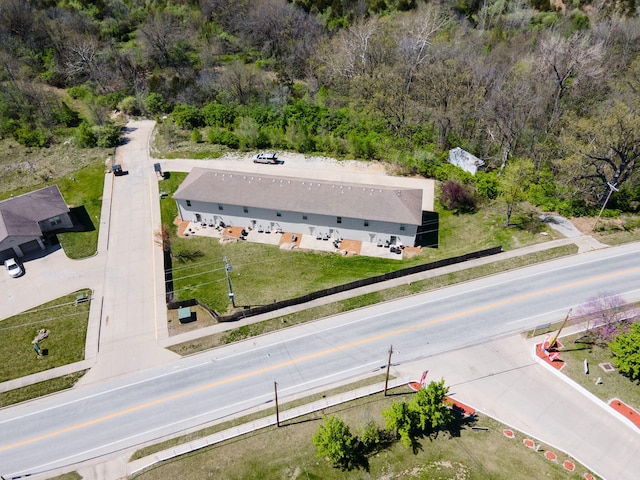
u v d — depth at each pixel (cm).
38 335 4622
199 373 4216
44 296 5072
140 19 11494
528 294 4838
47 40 10206
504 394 3950
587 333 4391
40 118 8469
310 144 7675
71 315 4834
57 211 5912
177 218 6175
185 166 7306
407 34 9219
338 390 4016
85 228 6044
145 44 10081
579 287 4872
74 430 3803
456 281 5038
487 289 4928
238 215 5847
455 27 10362
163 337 4559
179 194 5800
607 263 5159
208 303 4916
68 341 4553
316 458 3519
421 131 7850
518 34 10269
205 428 3769
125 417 3881
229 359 4331
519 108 6631
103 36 10775
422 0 11500
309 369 4209
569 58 6938
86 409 3956
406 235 5469
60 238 5853
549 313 4616
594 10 10950
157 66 10075
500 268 5169
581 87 7325
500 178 6253
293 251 5591
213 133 7950
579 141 5925
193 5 11588
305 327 4606
